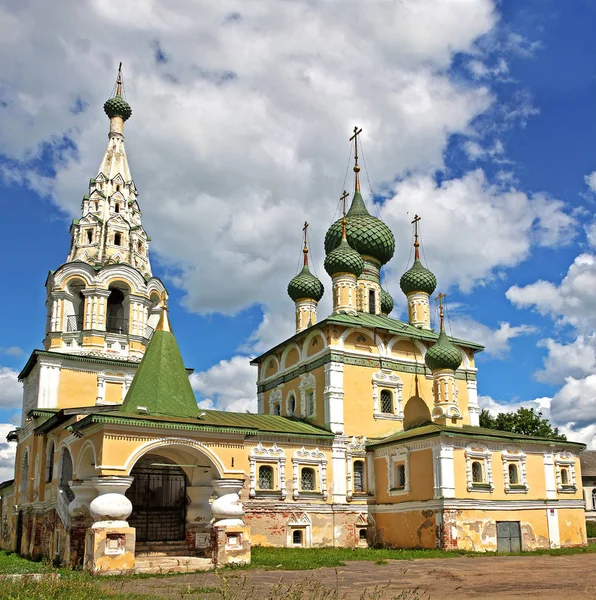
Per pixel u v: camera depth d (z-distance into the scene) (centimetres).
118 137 4262
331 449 3528
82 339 3575
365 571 2139
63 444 2614
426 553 2850
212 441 2314
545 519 3412
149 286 3894
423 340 3972
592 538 4203
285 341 4059
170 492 2869
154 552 2492
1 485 4322
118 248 3894
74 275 3662
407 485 3338
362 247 4384
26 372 3772
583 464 6494
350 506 3484
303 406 3812
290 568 2183
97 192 3997
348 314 3931
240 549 2262
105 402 3500
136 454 2155
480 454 3275
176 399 2520
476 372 4138
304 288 4462
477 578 1925
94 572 1966
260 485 3319
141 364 2602
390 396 3806
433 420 3728
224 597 1252
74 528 2350
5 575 1656
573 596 1509
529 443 3462
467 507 3138
